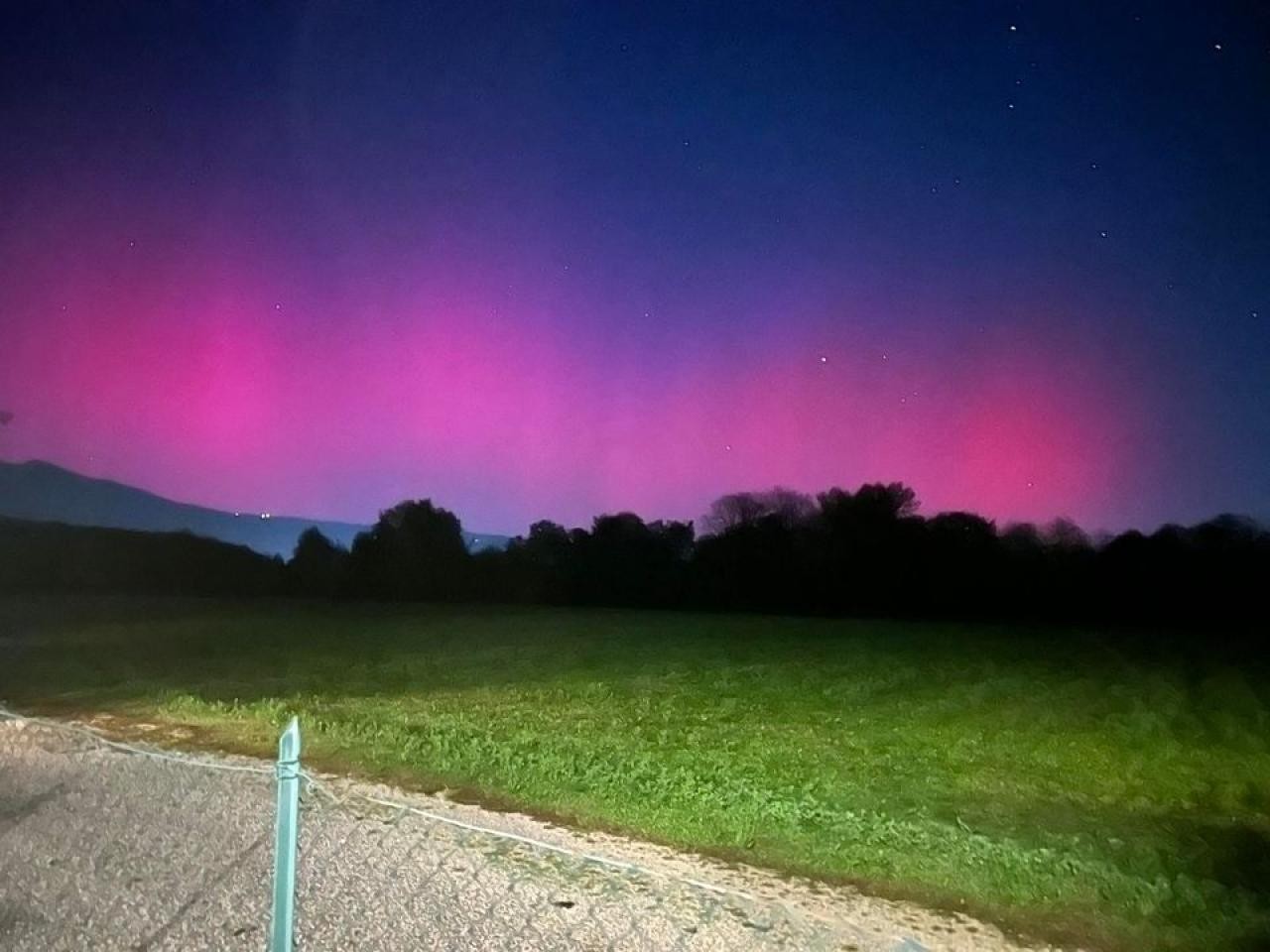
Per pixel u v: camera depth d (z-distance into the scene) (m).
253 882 5.00
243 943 4.38
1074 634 21.12
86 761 7.03
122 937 4.41
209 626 18.25
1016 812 7.24
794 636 19.80
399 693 11.55
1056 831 6.73
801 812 6.62
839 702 12.23
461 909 4.81
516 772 7.38
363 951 4.37
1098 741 10.45
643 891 5.13
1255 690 13.80
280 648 15.45
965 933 4.86
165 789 6.41
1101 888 5.42
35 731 7.84
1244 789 8.46
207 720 8.98
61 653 13.70
